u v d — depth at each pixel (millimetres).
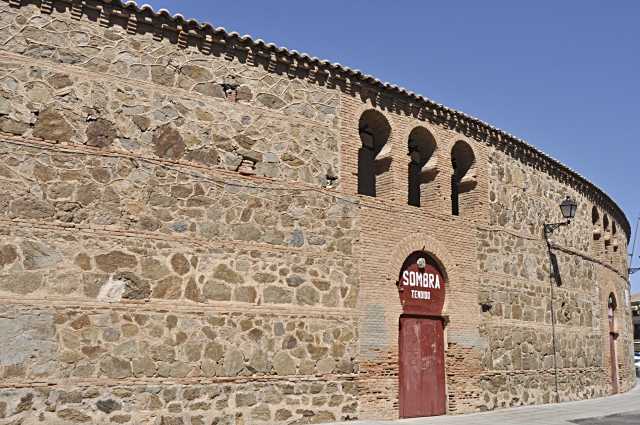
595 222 26078
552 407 19188
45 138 11898
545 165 21922
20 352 11102
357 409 14789
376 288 15625
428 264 17219
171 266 12703
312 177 14914
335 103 15625
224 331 13094
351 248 15305
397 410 15516
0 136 11539
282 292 14000
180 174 13117
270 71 14688
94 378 11617
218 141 13703
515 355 19234
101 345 11766
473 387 17625
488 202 19141
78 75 12383
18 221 11445
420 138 17828
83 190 12070
